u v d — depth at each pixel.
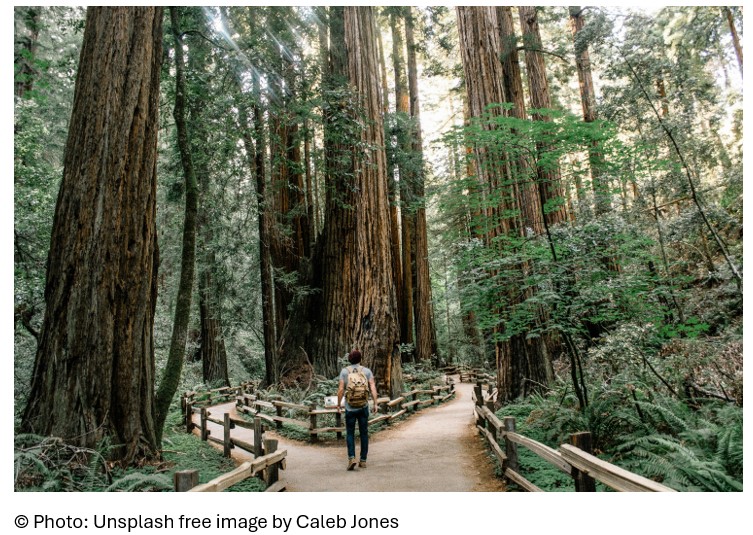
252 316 16.38
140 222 6.12
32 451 4.80
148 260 6.24
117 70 6.09
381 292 12.50
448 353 26.53
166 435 8.77
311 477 6.00
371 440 8.68
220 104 9.48
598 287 6.10
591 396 6.85
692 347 7.10
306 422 9.34
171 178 13.64
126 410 5.73
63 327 5.56
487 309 7.41
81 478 5.00
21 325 8.26
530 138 6.40
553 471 5.21
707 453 4.73
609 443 5.70
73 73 10.17
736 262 10.54
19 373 7.44
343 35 14.14
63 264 5.69
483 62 10.19
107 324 5.66
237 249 14.14
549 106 14.12
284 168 15.88
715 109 13.47
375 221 12.84
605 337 7.10
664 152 10.33
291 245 15.22
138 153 6.17
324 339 12.62
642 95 10.26
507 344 9.56
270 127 11.81
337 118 10.90
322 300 13.08
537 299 6.09
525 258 6.70
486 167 8.32
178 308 7.27
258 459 4.65
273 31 11.57
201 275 16.02
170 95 10.11
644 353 6.76
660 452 4.94
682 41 13.73
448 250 18.38
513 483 4.98
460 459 6.53
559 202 6.52
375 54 13.81
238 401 12.73
